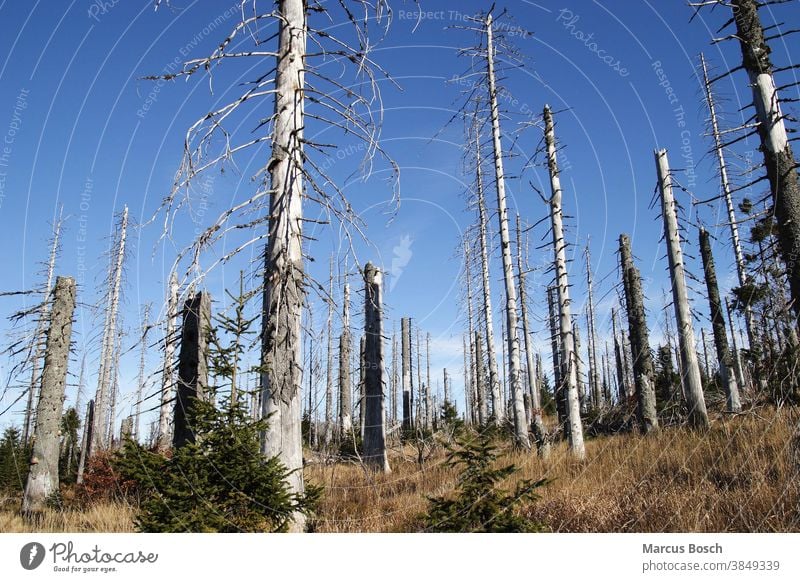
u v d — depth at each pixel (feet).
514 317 58.23
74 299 52.85
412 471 48.21
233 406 21.97
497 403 73.05
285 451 22.90
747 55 30.53
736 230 66.49
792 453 29.12
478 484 22.45
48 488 47.42
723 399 79.66
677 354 77.71
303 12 26.94
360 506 33.83
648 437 52.60
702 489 29.89
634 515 26.84
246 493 21.20
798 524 23.73
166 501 20.61
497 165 59.21
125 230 67.00
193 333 35.29
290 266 23.94
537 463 45.88
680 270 58.85
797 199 28.71
